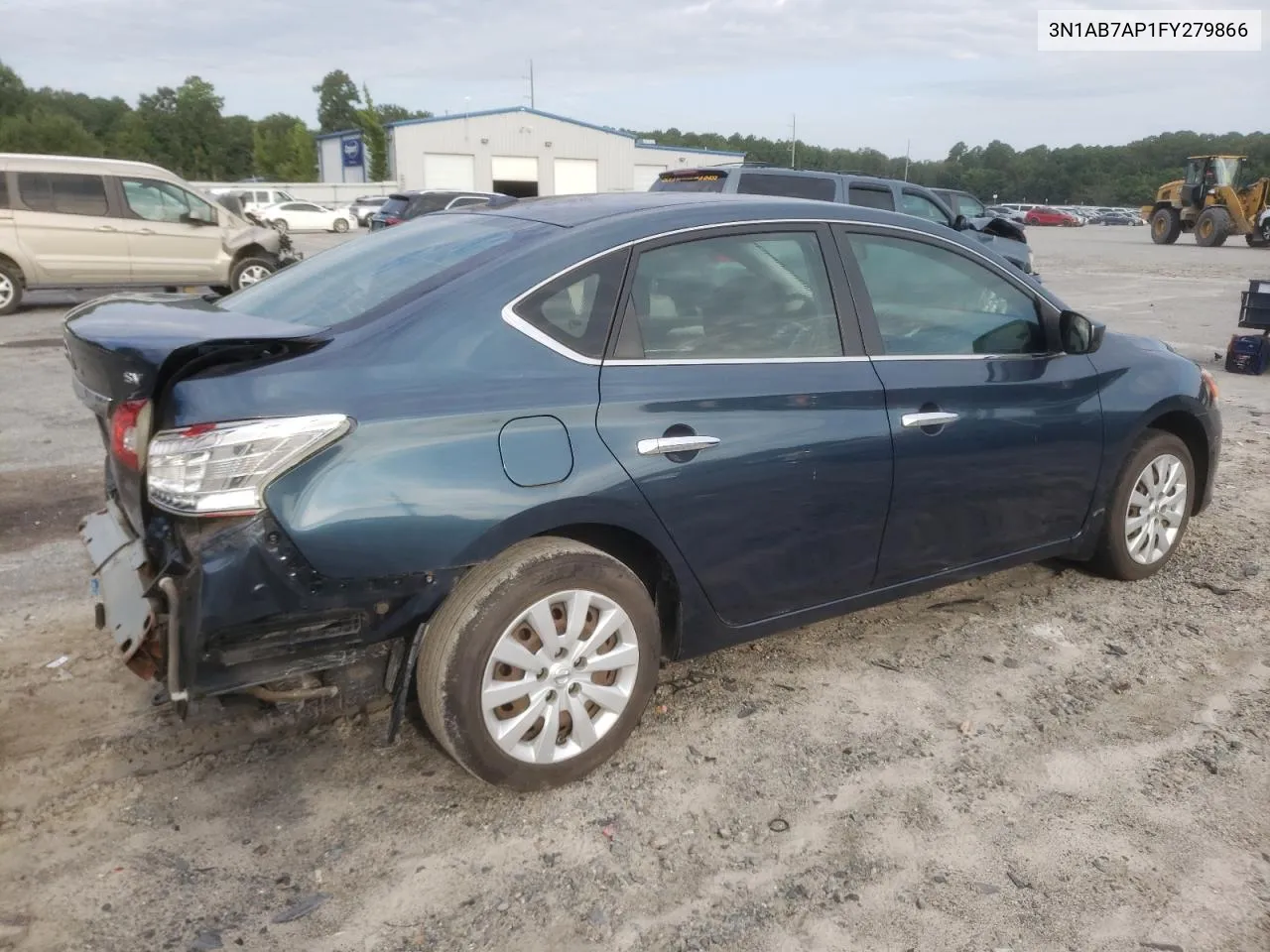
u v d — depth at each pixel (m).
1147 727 3.60
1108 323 13.91
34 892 2.69
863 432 3.57
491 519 2.85
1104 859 2.91
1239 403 9.06
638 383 3.17
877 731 3.54
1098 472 4.43
